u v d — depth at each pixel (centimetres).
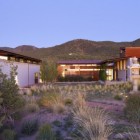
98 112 977
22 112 1047
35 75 4038
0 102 812
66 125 918
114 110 1201
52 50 12988
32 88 2436
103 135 751
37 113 1122
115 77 4656
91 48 13538
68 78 4753
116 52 11456
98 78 5141
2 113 916
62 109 1134
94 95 1967
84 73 5241
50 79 4344
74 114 967
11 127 918
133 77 2155
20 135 861
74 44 13950
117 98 1672
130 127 871
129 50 4019
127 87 2475
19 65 3056
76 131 833
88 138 753
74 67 5253
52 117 1042
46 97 1334
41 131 777
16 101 948
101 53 11862
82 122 862
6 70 2038
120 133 799
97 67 5244
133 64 2380
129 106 1038
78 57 8156
